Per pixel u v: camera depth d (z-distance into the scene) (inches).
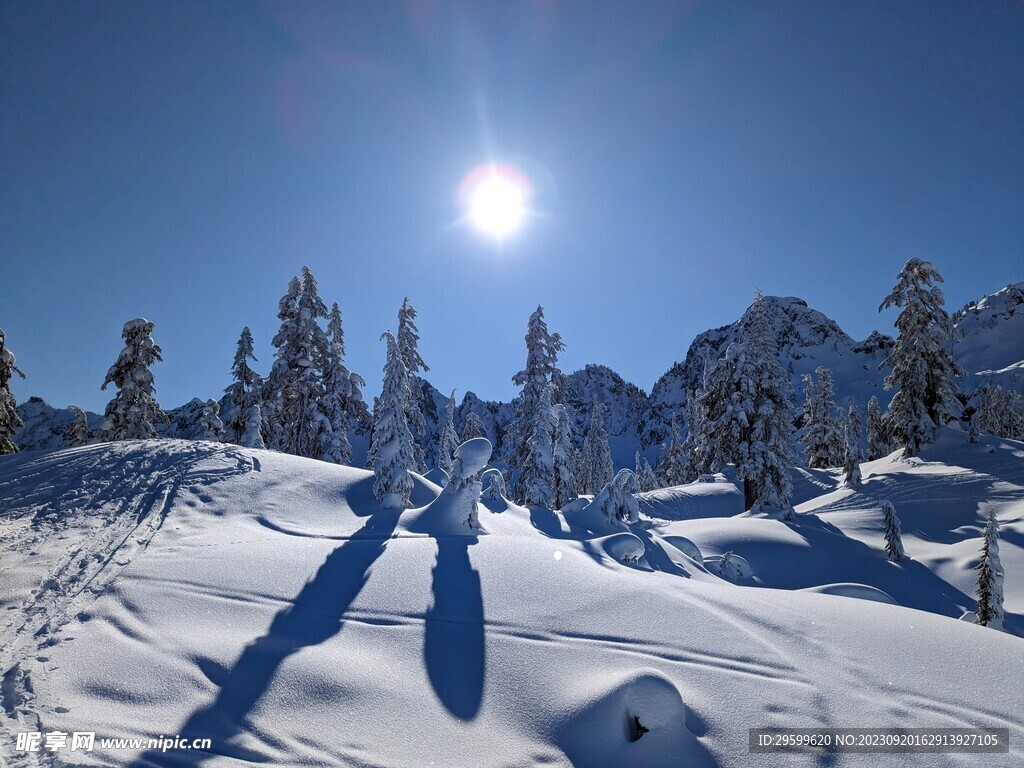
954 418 1492.4
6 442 1145.4
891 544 981.2
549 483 1105.4
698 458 1779.0
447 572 444.1
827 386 2137.1
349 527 655.1
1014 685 284.8
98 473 703.7
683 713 262.1
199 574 425.7
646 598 394.9
